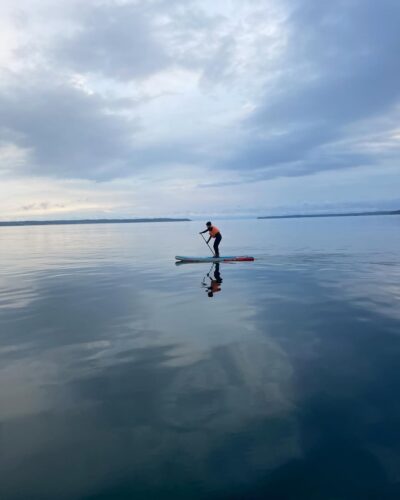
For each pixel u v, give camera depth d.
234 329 7.18
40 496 3.04
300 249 23.95
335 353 5.88
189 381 5.02
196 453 3.54
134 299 10.00
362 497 2.98
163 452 3.57
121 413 4.27
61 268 16.94
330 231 47.88
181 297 10.16
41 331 7.27
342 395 4.57
